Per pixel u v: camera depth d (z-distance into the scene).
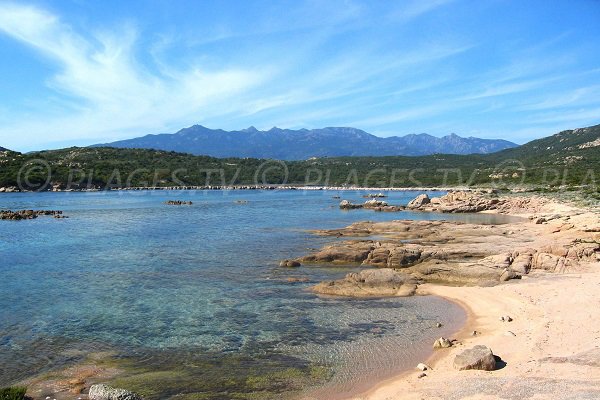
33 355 20.11
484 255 39.28
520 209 88.44
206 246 49.22
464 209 90.69
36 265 39.22
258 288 31.53
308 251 45.81
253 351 20.56
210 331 23.16
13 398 15.49
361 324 24.17
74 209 94.88
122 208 98.38
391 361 19.25
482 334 22.05
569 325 21.31
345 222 73.50
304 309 26.84
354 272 35.53
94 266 38.78
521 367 16.97
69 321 24.62
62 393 16.45
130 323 24.31
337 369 18.58
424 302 28.25
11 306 27.25
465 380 16.27
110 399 15.34
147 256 43.34
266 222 73.50
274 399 16.09
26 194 135.38
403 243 48.19
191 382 17.45
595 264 34.66
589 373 15.48
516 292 28.72
